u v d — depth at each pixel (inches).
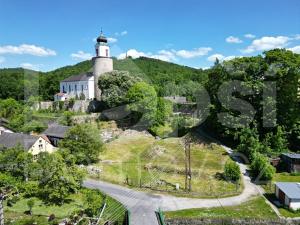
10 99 3816.4
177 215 1598.2
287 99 2556.6
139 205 1707.7
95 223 1384.1
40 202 1732.3
